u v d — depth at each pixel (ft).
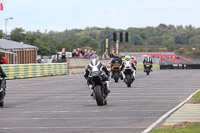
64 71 393.50
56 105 141.49
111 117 110.01
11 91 203.72
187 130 82.89
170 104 141.18
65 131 89.10
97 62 141.08
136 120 104.06
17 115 116.47
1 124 99.81
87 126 95.35
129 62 224.12
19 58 471.21
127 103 145.69
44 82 274.16
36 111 125.39
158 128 90.33
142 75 376.27
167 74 403.54
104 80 139.13
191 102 143.54
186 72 476.13
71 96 175.11
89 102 150.51
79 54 453.99
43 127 94.73
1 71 137.39
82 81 283.38
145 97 167.63
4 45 459.73
